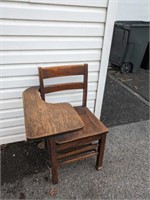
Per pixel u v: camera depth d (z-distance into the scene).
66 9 1.46
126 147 1.91
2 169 1.60
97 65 1.78
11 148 1.82
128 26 3.22
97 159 1.59
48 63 1.62
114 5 1.54
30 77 1.63
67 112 1.25
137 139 2.02
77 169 1.64
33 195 1.42
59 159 1.48
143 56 3.70
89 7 1.50
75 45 1.62
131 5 3.56
